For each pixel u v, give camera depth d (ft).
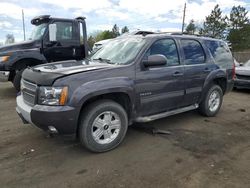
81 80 12.09
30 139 14.71
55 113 11.51
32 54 25.43
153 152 13.37
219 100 20.02
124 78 13.39
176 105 16.80
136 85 13.93
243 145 14.47
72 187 10.32
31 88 12.64
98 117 12.87
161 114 15.88
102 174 11.25
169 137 15.35
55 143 14.20
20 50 24.97
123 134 13.83
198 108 19.47
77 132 12.77
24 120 13.60
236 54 111.75
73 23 27.71
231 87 21.02
